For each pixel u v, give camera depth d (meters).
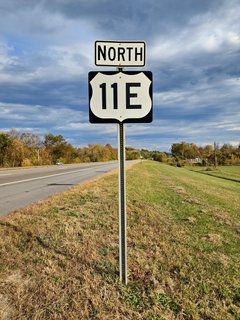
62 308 2.82
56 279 3.39
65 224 5.61
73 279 3.40
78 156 87.81
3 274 3.46
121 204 3.42
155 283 3.41
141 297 3.11
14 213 6.59
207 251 4.69
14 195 10.12
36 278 3.40
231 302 3.13
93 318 2.71
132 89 3.38
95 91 3.35
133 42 3.36
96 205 7.86
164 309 2.91
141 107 3.39
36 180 16.77
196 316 2.81
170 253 4.43
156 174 27.12
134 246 4.68
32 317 2.68
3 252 4.08
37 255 4.05
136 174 23.09
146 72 3.38
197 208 8.89
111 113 3.37
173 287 3.39
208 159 113.38
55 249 4.29
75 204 7.90
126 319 2.73
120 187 3.42
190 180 25.12
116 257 4.10
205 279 3.63
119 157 3.42
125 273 3.38
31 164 56.31
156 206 8.52
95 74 3.34
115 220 6.24
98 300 2.99
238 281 3.62
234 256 4.58
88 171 28.08
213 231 6.06
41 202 8.14
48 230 5.18
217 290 3.37
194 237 5.46
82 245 4.51
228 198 13.74
